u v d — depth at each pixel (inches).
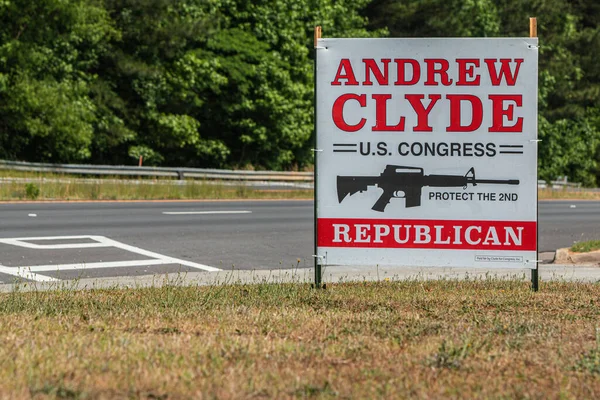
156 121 3201.3
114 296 695.7
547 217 1786.4
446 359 439.2
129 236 1219.2
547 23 5083.7
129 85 3206.2
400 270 971.3
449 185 737.0
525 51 725.9
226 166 3491.6
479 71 728.3
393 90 736.3
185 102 3302.2
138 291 730.2
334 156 747.4
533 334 519.8
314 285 765.3
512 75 726.5
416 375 406.9
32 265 957.2
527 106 726.5
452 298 694.5
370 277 901.2
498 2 4884.4
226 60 3319.4
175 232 1278.3
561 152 4746.6
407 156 739.4
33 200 1825.8
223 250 1124.5
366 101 740.0
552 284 799.1
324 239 754.8
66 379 385.1
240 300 677.3
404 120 737.0
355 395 370.0
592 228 1562.5
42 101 2684.5
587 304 666.2
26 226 1298.0
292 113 3457.2
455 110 732.7
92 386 372.8
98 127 2999.5
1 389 362.3
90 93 3053.6
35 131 2667.3
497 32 4424.2
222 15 3380.9
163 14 3176.7
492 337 508.4
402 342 488.7
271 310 617.9
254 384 380.5
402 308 637.9
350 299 685.9
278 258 1074.1
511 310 631.2
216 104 3425.2
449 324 555.2
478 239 738.2
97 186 2015.3
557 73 4832.7
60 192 1925.4
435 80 732.0
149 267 971.9
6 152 2861.7
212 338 488.7
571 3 5639.8
